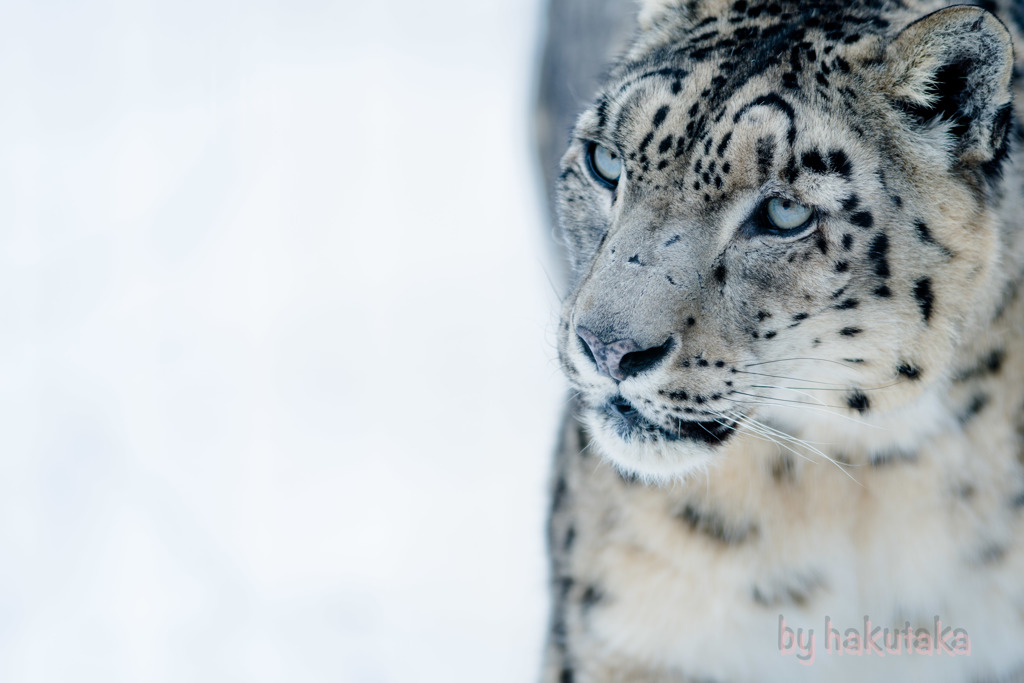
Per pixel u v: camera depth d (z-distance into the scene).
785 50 6.27
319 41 21.64
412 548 11.64
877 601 7.08
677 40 6.86
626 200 6.39
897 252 6.13
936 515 6.79
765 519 6.90
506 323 14.79
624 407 6.45
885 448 6.69
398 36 21.88
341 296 15.38
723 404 6.29
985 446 6.65
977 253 6.22
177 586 11.25
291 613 10.97
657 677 7.14
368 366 14.09
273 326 14.79
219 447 12.87
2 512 11.95
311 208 17.28
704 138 6.10
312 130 19.19
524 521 11.86
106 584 11.27
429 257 16.22
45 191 17.16
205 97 19.75
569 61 11.55
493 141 19.12
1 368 13.93
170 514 11.99
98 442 12.81
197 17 21.22
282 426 13.18
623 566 7.06
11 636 10.75
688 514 6.89
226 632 10.80
